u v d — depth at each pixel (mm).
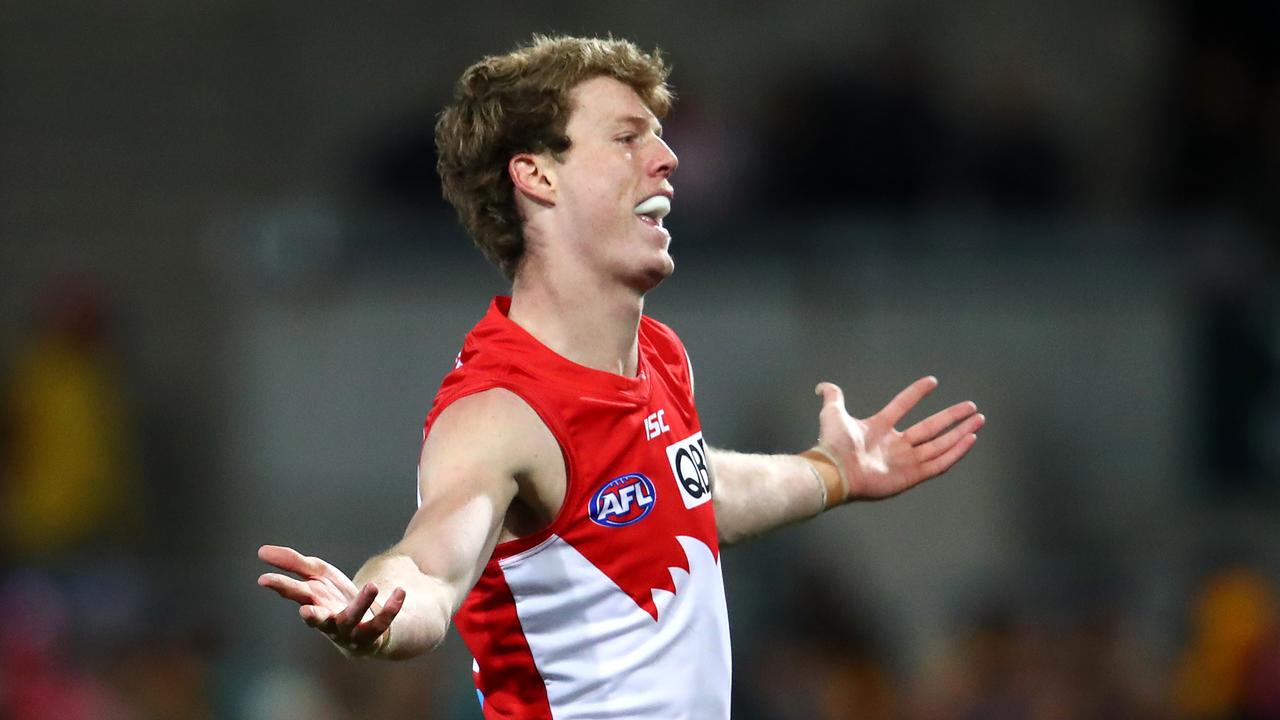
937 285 31938
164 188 43312
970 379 31578
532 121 11016
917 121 34875
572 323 11055
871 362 31547
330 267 31984
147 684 25484
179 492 40344
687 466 11336
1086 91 42125
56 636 26391
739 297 31750
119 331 42062
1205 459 31516
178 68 43750
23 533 35375
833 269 31859
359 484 31469
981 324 31812
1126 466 31500
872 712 25234
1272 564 29609
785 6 42250
